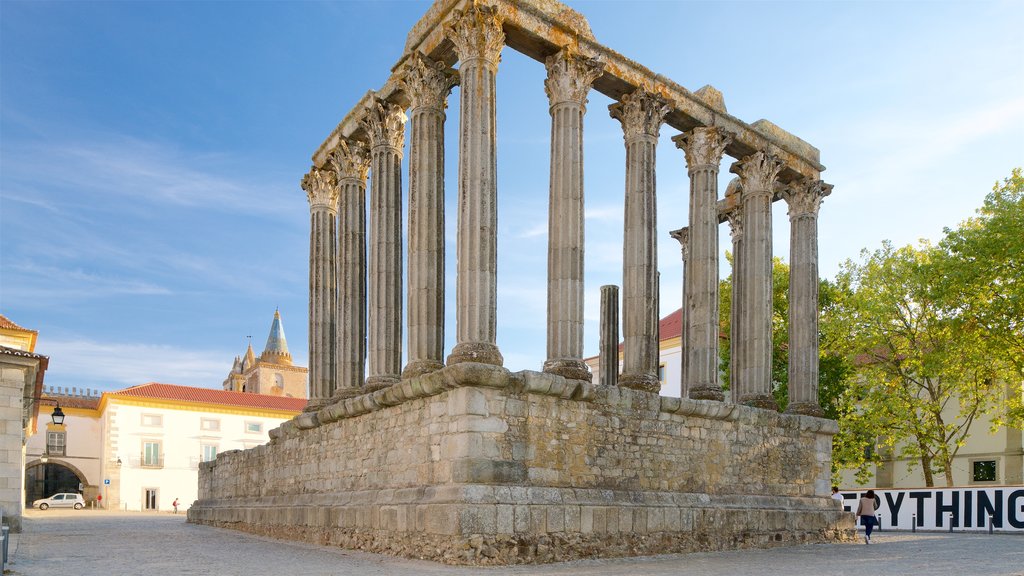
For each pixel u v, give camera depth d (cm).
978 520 3075
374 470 2041
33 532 2686
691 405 2144
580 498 1808
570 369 1923
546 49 2109
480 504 1627
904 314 3881
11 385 2597
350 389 2555
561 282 1975
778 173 2775
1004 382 3872
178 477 6881
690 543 2025
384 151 2414
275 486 2709
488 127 1900
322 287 2820
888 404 3747
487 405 1716
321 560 1711
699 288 2420
